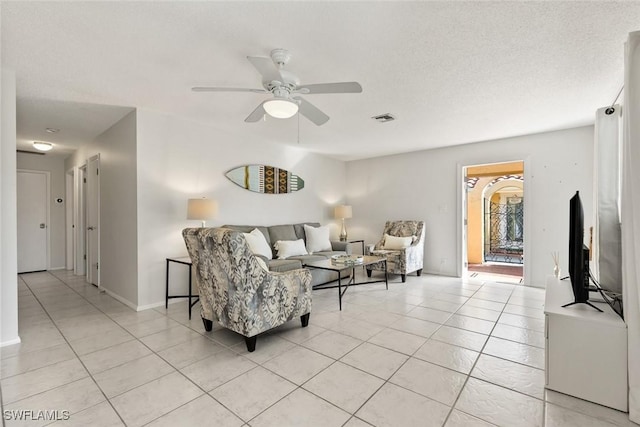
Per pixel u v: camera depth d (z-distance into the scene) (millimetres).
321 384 1896
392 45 2094
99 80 2645
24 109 3342
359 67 2396
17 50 2166
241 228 4203
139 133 3355
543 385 1880
